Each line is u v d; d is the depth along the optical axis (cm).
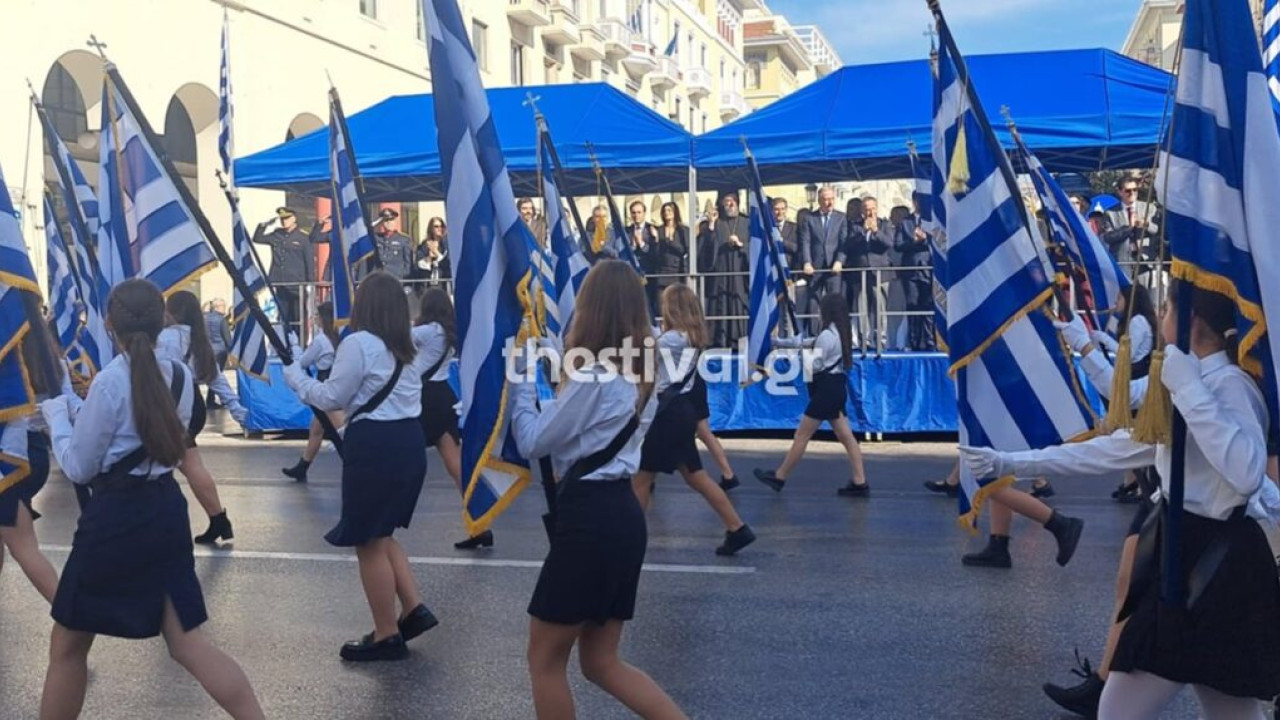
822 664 576
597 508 389
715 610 673
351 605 690
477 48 3506
